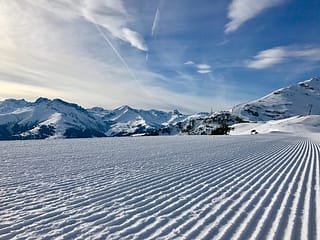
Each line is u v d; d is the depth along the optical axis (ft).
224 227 14.08
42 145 59.36
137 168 31.22
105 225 14.10
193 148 58.29
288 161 39.63
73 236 12.67
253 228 14.03
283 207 17.57
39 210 16.21
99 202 18.04
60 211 16.11
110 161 36.19
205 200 18.92
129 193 20.38
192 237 12.80
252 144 73.97
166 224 14.38
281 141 91.91
